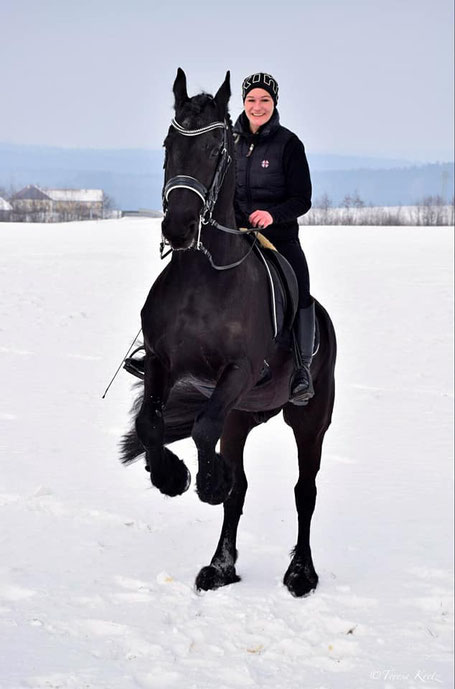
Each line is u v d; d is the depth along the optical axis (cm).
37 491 724
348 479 893
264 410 584
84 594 535
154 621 509
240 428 597
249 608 543
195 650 485
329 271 3091
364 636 536
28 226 5081
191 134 471
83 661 450
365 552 688
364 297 2497
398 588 617
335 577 627
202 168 470
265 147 571
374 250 3859
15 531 636
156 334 502
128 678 438
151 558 612
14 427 960
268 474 880
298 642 507
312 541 707
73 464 835
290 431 1076
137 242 3956
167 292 498
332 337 628
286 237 580
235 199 582
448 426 1156
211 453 475
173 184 467
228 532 593
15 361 1375
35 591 530
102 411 1073
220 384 486
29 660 442
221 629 511
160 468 515
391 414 1218
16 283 2389
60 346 1548
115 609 521
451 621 570
